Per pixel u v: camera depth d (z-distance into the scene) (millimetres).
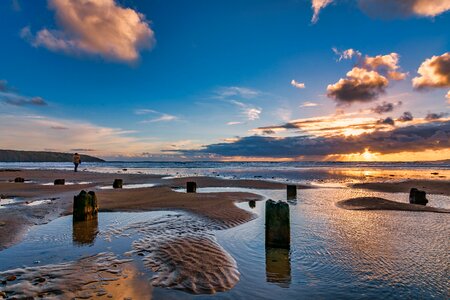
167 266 6500
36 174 36969
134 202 14656
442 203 16781
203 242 8305
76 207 10695
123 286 5500
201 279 5879
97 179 30750
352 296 5277
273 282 5832
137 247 7801
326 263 6871
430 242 8477
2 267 6367
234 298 5168
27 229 9602
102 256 7090
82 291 5262
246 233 9477
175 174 41656
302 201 16672
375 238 8891
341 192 20984
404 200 17859
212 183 26703
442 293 5379
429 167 71875
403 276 6129
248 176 37688
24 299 4926
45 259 6879
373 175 39531
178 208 13219
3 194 17984
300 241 8609
